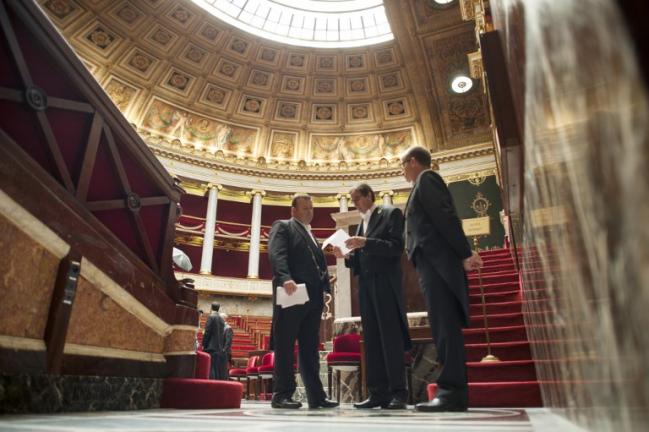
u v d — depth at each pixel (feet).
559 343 2.27
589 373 1.24
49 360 5.88
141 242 8.87
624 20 0.49
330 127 71.77
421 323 18.30
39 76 6.69
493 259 28.66
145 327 8.55
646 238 0.46
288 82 69.36
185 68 64.39
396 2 55.21
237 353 48.32
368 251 9.98
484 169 60.64
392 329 9.77
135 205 8.71
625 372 0.70
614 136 0.59
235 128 69.87
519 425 4.08
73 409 6.21
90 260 6.91
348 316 20.77
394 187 68.69
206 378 11.59
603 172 0.70
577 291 1.27
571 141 1.02
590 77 0.73
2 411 5.10
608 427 0.98
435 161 63.41
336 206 69.92
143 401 7.95
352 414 7.08
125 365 7.68
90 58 57.67
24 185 5.71
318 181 70.13
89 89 7.39
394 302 9.96
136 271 8.20
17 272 5.61
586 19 0.70
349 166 71.41
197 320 9.85
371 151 71.41
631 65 0.48
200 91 66.44
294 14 66.03
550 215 1.86
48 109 6.86
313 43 66.80
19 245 5.66
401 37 59.36
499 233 56.90
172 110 65.46
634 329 0.58
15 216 5.57
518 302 17.57
